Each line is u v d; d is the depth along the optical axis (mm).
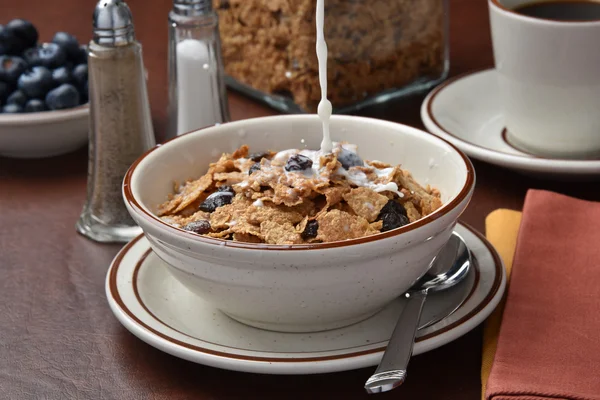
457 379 474
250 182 504
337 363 455
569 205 558
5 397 475
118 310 490
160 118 712
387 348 458
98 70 577
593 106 620
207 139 543
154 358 492
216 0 719
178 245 465
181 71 650
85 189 640
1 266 563
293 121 553
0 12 875
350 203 493
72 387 479
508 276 523
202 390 474
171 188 532
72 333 511
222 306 485
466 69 767
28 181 650
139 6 898
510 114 647
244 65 719
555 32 600
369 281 467
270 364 455
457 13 881
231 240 466
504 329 480
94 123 583
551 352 469
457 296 499
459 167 510
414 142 539
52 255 573
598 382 452
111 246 580
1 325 518
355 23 678
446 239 485
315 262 453
